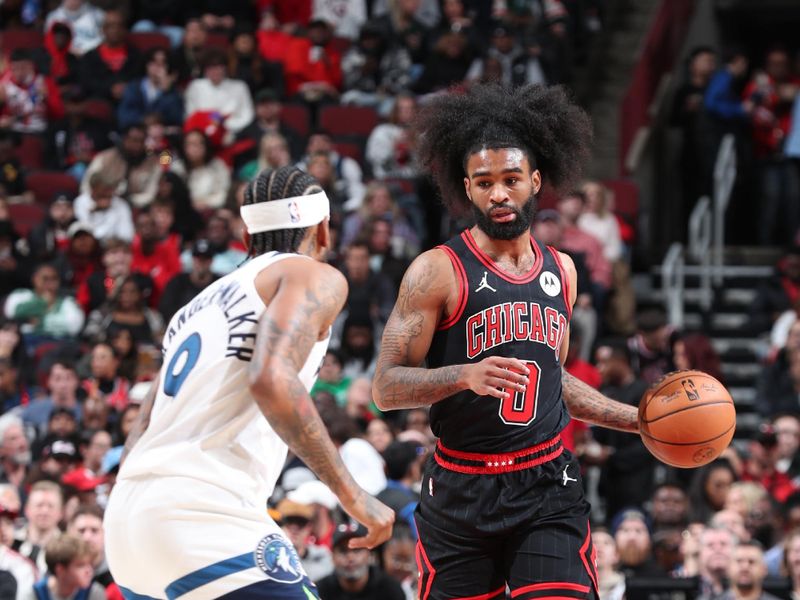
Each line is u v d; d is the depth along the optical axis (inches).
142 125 976.3
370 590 504.7
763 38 1318.9
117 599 504.7
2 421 708.0
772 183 1064.8
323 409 637.3
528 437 325.4
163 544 275.4
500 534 324.8
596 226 944.9
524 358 324.8
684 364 818.8
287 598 276.7
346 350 792.9
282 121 1015.0
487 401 322.3
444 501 329.1
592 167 1133.1
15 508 559.2
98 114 1042.7
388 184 942.4
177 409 283.3
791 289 955.3
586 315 845.2
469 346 325.4
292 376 271.9
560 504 326.3
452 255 327.9
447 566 331.0
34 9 1171.9
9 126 1054.4
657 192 1155.9
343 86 1121.4
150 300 854.5
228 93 1027.9
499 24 1083.3
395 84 1088.2
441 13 1157.1
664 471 729.6
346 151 1007.6
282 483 620.4
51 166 1025.5
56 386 723.4
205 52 1032.8
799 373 810.8
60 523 564.7
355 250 820.6
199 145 960.3
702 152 1066.7
